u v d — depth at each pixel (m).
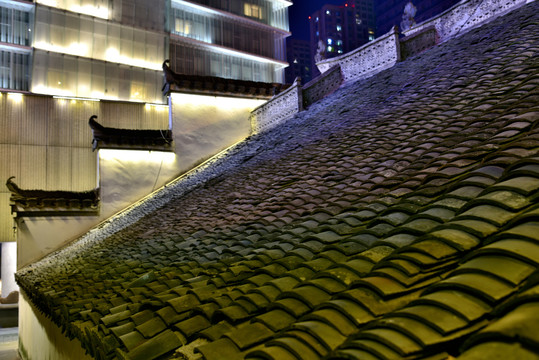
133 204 20.12
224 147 21.89
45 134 31.92
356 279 3.34
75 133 32.94
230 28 45.88
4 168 30.31
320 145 10.84
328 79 17.48
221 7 45.12
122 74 37.53
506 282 2.37
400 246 3.59
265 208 7.65
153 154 20.75
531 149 4.24
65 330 6.76
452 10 14.60
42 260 17.52
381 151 7.75
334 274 3.50
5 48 32.62
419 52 15.10
